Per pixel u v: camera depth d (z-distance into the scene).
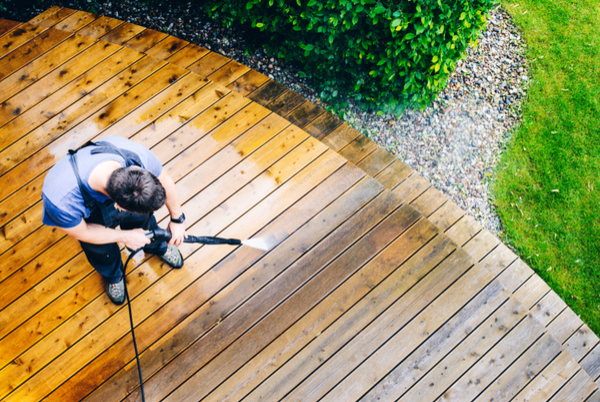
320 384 2.41
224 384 2.40
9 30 3.41
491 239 3.21
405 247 2.72
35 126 3.04
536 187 4.25
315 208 2.84
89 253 2.10
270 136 3.05
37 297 2.54
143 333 2.49
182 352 2.46
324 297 2.60
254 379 2.41
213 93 3.18
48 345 2.44
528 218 4.11
